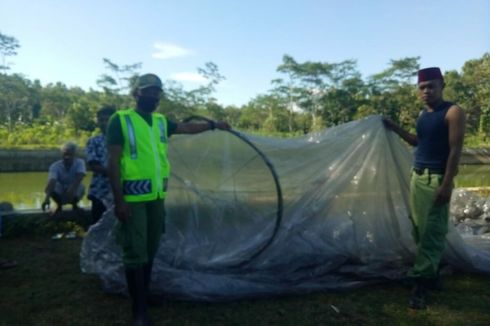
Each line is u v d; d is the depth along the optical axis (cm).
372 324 325
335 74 5944
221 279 371
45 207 627
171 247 401
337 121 5806
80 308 351
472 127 4834
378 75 5878
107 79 4659
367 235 438
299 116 6216
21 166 2303
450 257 441
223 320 329
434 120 365
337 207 435
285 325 322
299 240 418
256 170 419
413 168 386
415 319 334
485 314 344
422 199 372
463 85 5025
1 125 4141
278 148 424
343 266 422
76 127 4350
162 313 340
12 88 5053
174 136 412
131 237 313
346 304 362
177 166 413
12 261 464
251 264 404
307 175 428
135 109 325
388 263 432
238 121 7000
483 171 2512
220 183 420
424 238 367
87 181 1565
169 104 4994
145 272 336
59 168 631
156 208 327
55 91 6588
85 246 397
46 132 3562
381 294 388
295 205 423
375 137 436
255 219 418
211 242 411
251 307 354
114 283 375
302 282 394
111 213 399
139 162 313
